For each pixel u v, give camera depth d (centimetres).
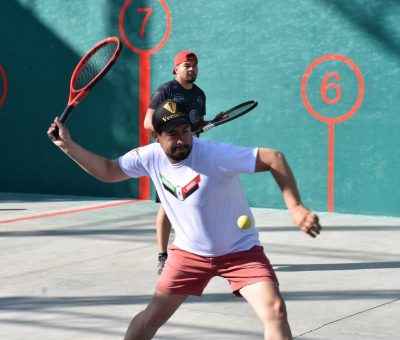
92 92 1470
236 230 521
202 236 523
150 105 919
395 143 1228
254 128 1333
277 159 483
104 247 1041
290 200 475
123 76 1439
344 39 1254
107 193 1473
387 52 1224
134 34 1424
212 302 775
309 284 838
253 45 1323
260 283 509
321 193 1288
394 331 682
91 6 1459
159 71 1405
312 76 1282
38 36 1511
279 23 1302
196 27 1368
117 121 1450
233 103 1347
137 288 834
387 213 1241
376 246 1016
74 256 991
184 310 750
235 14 1335
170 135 503
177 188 519
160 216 886
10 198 1488
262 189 1333
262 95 1323
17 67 1535
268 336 496
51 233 1141
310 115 1288
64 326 709
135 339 545
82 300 792
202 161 507
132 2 1421
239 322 711
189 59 913
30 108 1530
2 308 769
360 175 1255
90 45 1465
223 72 1351
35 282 866
